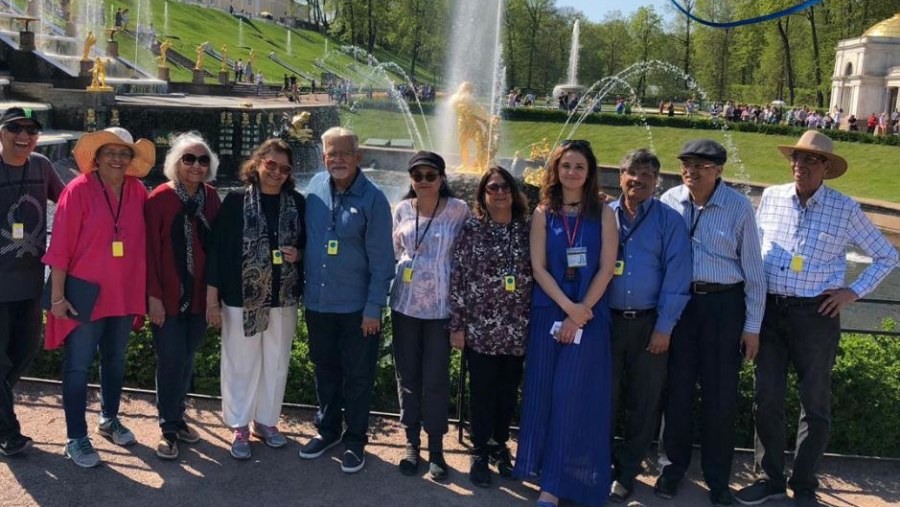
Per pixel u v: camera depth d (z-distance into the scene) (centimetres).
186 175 504
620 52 7688
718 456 493
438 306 504
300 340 645
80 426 496
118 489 469
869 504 496
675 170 3272
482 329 489
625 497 491
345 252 505
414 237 506
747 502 491
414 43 6819
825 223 481
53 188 529
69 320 489
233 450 516
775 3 5609
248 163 515
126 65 3412
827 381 482
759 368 498
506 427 522
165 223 505
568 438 472
